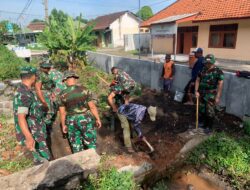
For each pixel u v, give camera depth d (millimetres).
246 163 3818
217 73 4590
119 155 3980
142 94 7836
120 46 36281
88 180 3064
